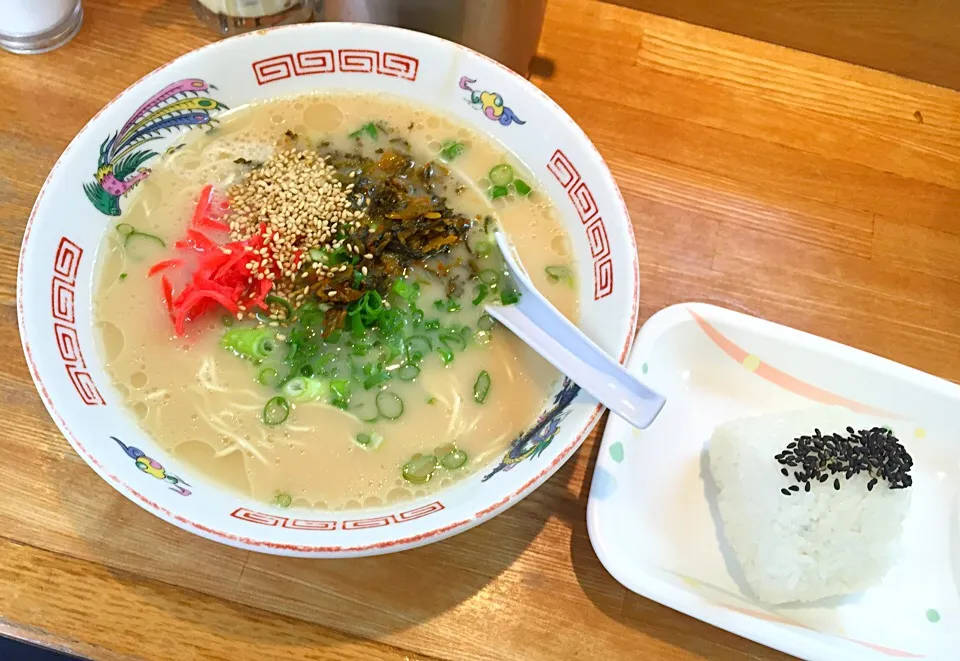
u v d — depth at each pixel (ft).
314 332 0.97
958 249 1.21
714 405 1.10
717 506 1.02
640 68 1.29
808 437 1.01
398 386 0.96
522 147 1.06
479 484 0.86
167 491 0.79
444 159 1.09
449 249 1.03
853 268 1.18
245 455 0.90
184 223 1.02
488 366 0.97
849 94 1.32
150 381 0.93
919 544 1.02
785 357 1.09
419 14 1.11
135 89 0.95
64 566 0.88
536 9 1.14
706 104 1.28
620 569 0.91
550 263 1.01
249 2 1.21
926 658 0.92
